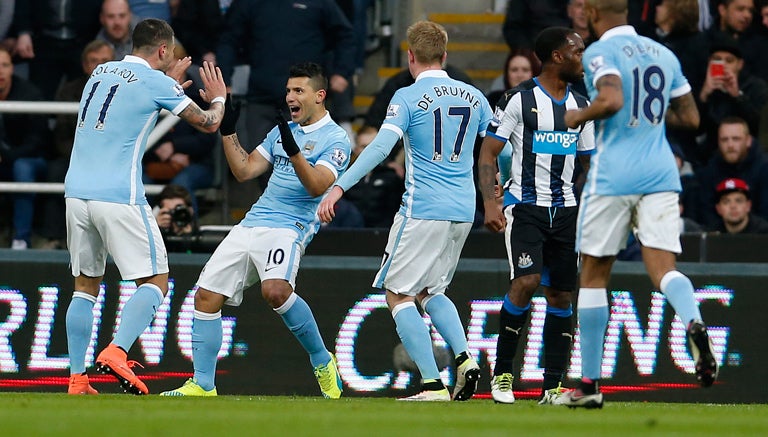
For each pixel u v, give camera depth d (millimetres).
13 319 35812
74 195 29469
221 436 16766
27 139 41031
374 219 40656
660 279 22547
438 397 29094
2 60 41031
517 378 35188
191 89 41906
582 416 21891
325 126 31047
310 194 30312
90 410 22047
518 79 42531
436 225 28547
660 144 22844
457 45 51438
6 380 35750
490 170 28453
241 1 42156
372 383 35594
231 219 44094
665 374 35281
